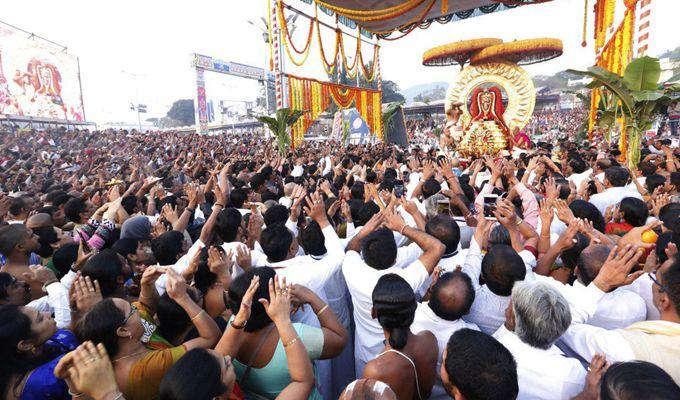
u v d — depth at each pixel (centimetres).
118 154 1897
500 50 1845
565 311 190
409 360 199
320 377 300
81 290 238
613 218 439
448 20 1838
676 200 465
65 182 889
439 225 327
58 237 420
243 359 213
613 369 141
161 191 655
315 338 221
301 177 796
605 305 238
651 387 127
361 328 285
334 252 310
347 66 1792
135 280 341
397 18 1783
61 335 237
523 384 194
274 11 1452
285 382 208
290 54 1490
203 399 153
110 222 423
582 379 189
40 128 2912
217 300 278
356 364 295
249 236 401
